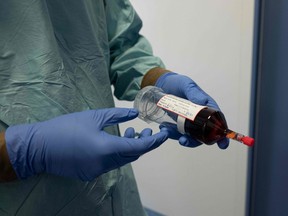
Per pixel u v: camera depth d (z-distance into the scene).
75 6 0.58
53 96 0.55
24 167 0.49
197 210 1.51
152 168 1.57
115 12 0.75
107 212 0.66
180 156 1.45
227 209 1.41
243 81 1.18
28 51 0.53
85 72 0.62
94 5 0.66
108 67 0.74
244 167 1.29
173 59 1.33
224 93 1.24
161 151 1.50
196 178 1.45
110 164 0.50
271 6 1.05
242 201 1.35
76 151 0.49
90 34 0.62
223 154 1.32
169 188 1.55
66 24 0.58
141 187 1.65
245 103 1.20
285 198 1.27
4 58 0.52
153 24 1.33
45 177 0.55
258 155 1.27
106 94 0.67
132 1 1.35
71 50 0.60
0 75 0.52
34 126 0.50
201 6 1.18
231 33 1.14
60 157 0.50
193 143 0.57
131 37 0.81
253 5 1.06
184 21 1.24
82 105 0.61
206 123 0.52
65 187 0.57
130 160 0.52
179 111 0.55
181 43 1.28
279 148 1.22
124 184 0.74
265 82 1.16
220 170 1.36
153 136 0.54
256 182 1.32
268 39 1.10
